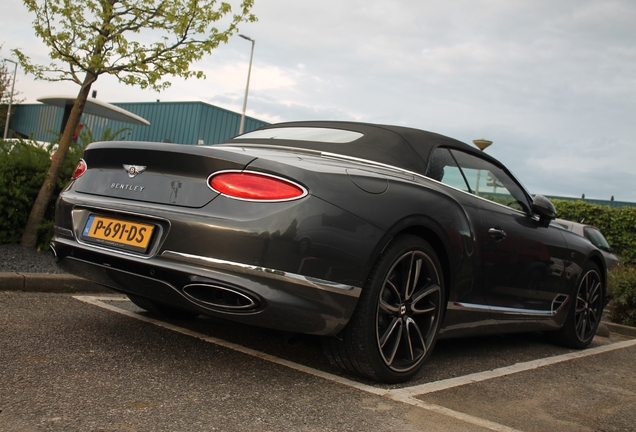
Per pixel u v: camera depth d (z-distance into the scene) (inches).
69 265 111.0
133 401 83.1
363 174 105.1
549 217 152.7
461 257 120.7
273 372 105.8
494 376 125.3
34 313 132.9
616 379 139.8
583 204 658.2
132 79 233.8
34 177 228.4
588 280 180.5
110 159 109.0
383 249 102.7
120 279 101.7
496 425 90.8
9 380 86.2
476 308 128.9
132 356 106.0
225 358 111.4
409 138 130.1
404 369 108.7
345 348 102.4
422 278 114.6
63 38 219.1
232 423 79.0
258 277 90.8
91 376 92.3
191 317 144.4
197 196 95.7
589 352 175.8
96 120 764.6
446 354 142.4
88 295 169.9
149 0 228.1
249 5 240.2
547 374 135.4
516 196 155.9
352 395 97.8
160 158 100.6
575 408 108.7
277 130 141.9
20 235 225.0
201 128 1187.9
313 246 93.1
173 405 83.3
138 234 99.0
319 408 89.4
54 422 72.5
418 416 90.8
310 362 116.8
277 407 87.7
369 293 100.9
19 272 178.9
